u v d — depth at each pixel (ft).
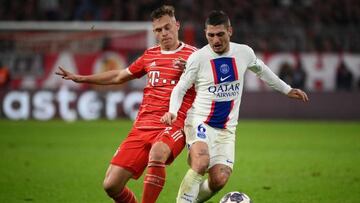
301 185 122.72
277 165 149.79
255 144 189.16
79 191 116.47
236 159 159.84
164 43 88.74
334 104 256.93
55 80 258.16
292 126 238.27
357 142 193.26
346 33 267.39
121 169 84.33
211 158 86.38
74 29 257.55
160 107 87.35
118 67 259.39
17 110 256.73
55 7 296.30
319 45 267.39
